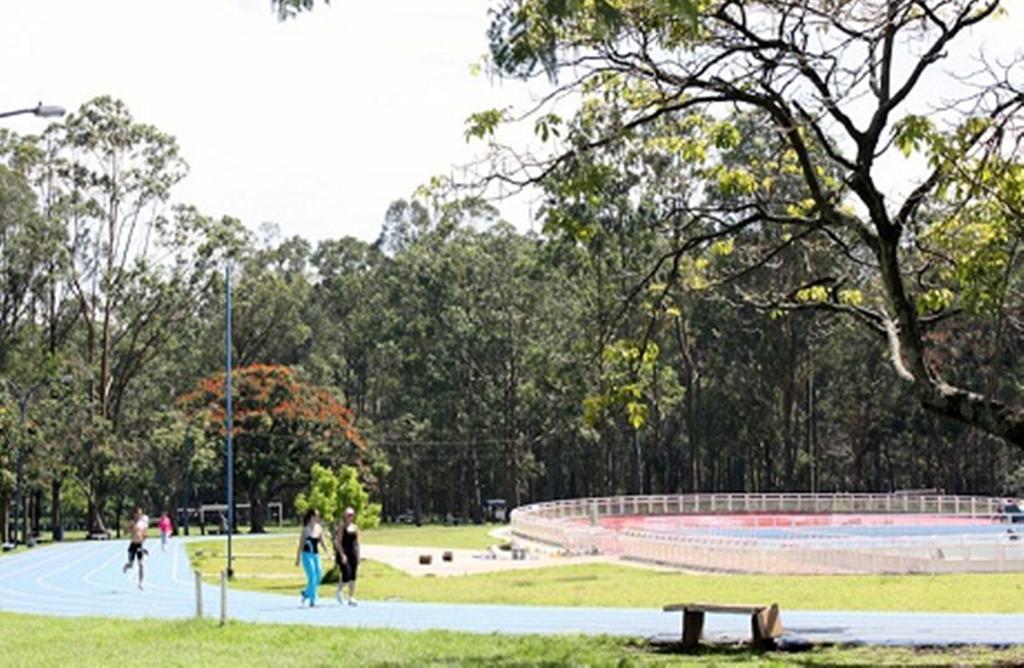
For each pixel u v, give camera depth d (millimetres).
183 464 95000
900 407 96750
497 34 15898
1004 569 36906
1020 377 76375
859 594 30125
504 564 47094
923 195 16875
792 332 90562
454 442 108688
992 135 16375
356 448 98062
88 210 89250
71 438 84375
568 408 95688
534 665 17656
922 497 75625
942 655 18953
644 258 73750
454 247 106500
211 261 92812
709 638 22250
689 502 75562
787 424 92250
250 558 55812
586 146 18125
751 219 18922
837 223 17609
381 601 31438
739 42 17328
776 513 75938
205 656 19094
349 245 139625
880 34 16781
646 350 20188
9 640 22625
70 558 59469
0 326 81750
